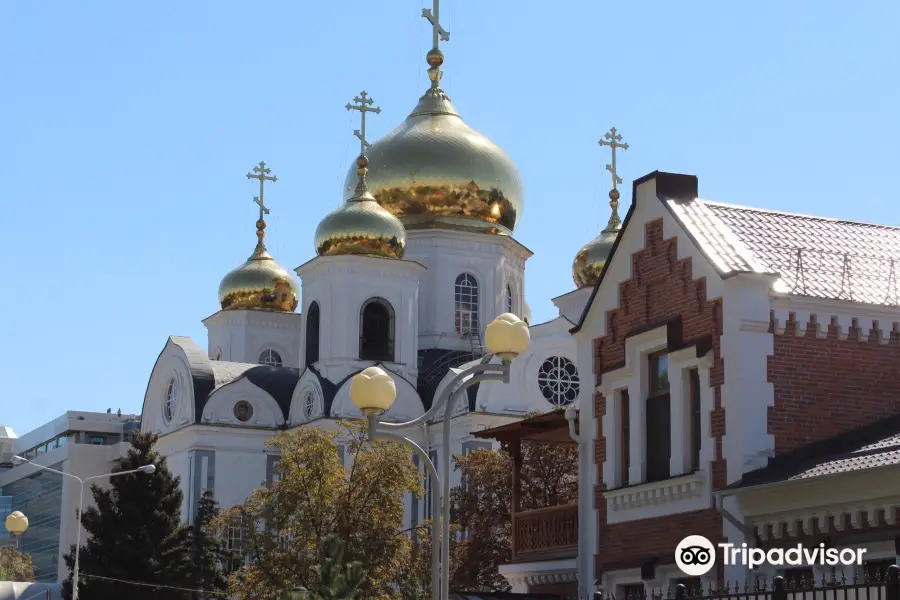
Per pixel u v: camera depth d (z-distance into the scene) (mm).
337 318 76812
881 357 28969
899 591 17156
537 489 52344
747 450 27672
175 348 79375
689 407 29500
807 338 28500
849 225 32781
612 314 32312
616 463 31656
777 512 26625
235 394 76875
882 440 26734
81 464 92562
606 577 31125
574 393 73438
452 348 80438
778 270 29344
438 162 81625
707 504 28516
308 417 75812
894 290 29797
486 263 82062
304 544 47531
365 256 77375
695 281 29438
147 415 81250
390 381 24297
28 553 99750
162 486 67875
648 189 31406
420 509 73562
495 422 71375
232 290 89875
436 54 86000
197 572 67000
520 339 24406
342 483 49062
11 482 106188
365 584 45812
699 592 25422
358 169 80562
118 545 65875
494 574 53375
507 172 83000
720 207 31531
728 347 28250
